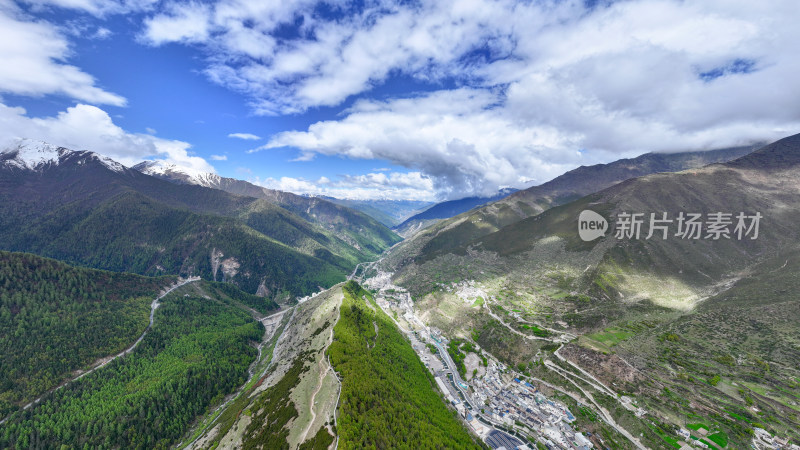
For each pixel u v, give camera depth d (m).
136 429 163.75
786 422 128.62
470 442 132.88
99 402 172.12
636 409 152.62
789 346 163.38
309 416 125.06
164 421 172.88
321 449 106.12
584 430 150.62
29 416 159.12
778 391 142.38
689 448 129.62
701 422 138.38
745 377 153.75
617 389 166.62
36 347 188.25
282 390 150.88
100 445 152.50
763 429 128.12
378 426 116.81
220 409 187.12
